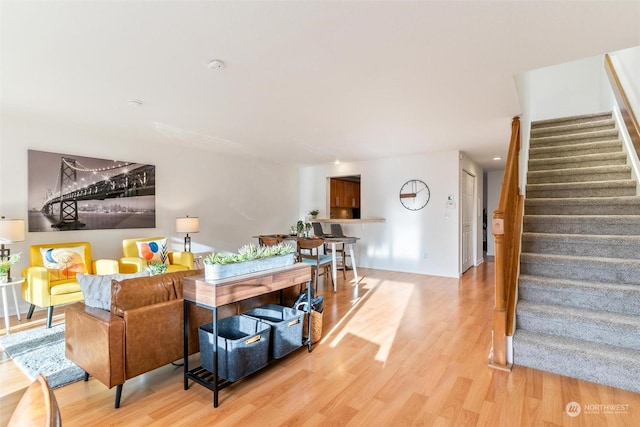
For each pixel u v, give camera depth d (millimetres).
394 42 2141
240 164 6363
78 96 3082
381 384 2264
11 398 2119
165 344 2188
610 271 2713
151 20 1881
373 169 6738
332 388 2219
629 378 2123
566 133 4688
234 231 6227
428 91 2986
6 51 2227
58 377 2348
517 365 2492
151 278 2205
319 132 4477
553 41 2121
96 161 4402
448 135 4641
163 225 5133
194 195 5562
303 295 3098
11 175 3725
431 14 1831
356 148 5566
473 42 2137
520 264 3059
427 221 6082
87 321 2072
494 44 2162
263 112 3590
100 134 4453
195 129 4297
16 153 3760
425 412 1952
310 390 2195
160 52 2262
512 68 2518
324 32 2018
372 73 2613
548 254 3115
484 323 3436
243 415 1935
